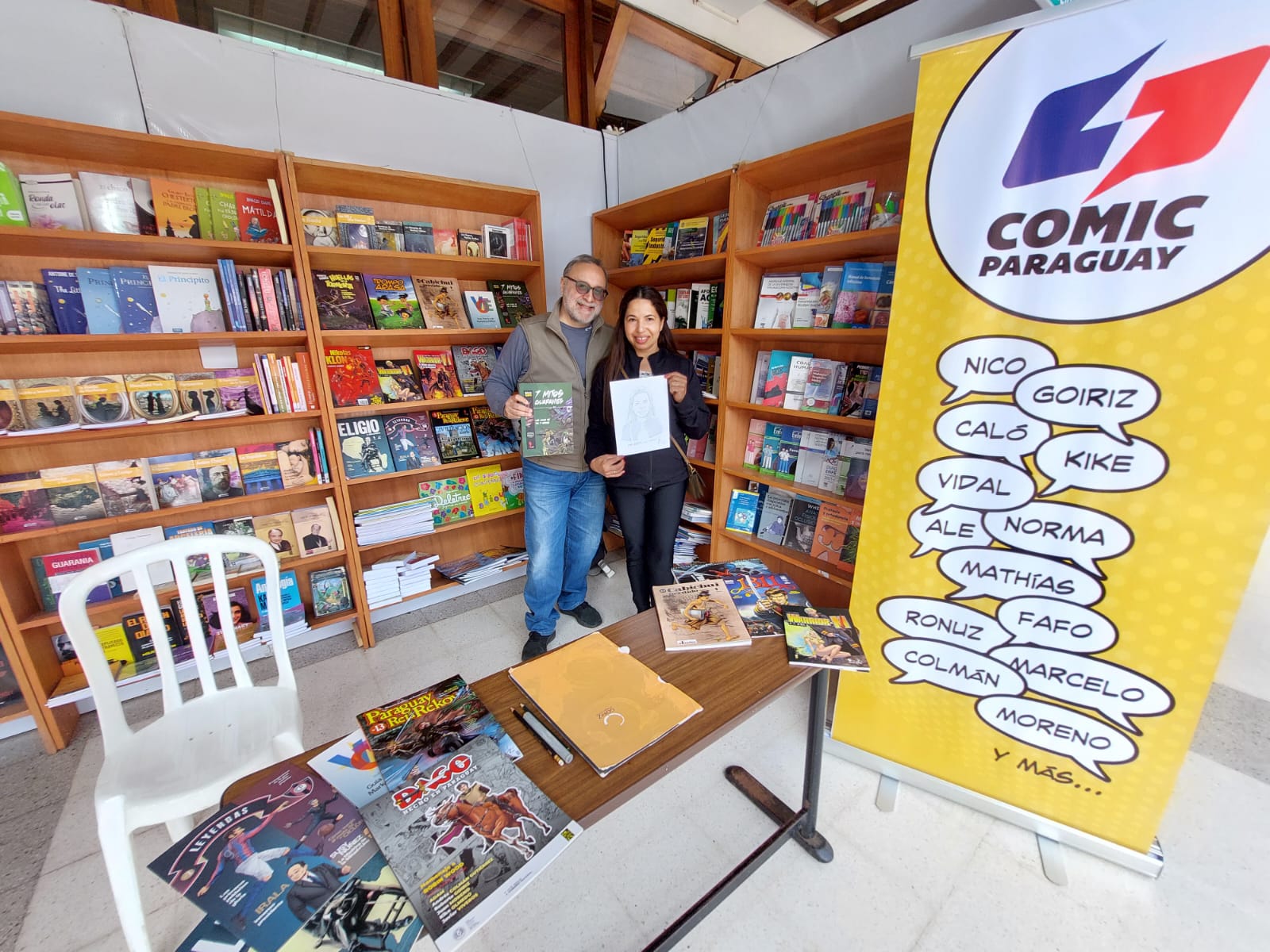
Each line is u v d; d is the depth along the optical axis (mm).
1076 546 1209
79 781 1685
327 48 2660
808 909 1275
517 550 2996
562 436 2006
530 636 2350
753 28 3314
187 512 2068
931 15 1675
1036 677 1325
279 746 1224
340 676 2182
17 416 1673
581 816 744
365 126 2250
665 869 1383
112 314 1789
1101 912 1257
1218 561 1067
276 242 1963
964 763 1502
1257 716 1865
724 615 1266
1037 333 1171
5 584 1713
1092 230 1081
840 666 1086
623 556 3299
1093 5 1010
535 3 2916
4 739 1868
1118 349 1091
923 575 1430
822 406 2029
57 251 1749
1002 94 1136
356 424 2322
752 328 2123
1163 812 1253
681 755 861
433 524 2570
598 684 1021
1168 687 1171
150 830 1489
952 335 1274
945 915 1260
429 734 902
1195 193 979
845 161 1852
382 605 2441
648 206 2549
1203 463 1048
